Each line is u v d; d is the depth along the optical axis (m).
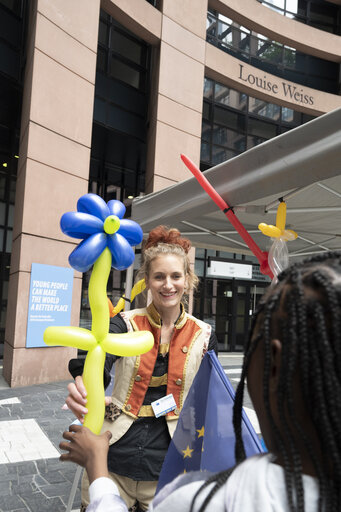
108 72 9.31
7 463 3.33
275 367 0.44
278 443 0.44
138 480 1.41
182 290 1.51
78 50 7.16
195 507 0.47
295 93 12.17
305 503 0.40
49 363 6.59
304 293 0.43
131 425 1.44
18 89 7.91
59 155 6.82
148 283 1.54
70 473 3.16
